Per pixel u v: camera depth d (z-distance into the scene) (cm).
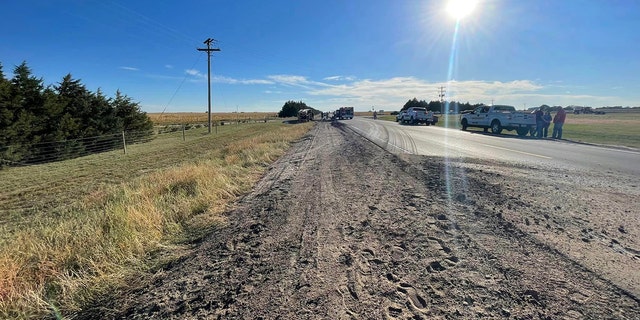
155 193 626
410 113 3794
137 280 320
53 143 1653
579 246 370
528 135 2086
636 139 1736
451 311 256
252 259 358
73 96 1980
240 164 1034
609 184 676
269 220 488
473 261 338
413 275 314
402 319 248
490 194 596
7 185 961
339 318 252
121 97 2502
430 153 1188
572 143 1560
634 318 244
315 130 2966
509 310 255
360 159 1071
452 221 459
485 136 1981
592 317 245
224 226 466
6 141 1420
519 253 354
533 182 695
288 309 265
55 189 901
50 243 388
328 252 371
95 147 1930
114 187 834
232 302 277
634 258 339
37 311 272
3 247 390
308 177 812
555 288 284
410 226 444
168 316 260
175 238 421
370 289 291
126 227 416
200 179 693
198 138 2612
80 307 279
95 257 347
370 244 390
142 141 2462
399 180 739
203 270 336
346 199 594
